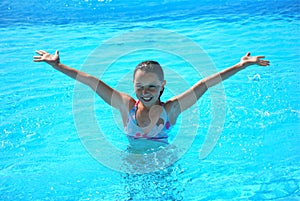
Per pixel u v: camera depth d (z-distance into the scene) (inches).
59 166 213.2
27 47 356.2
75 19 425.7
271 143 227.6
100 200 187.8
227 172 205.5
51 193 193.9
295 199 185.0
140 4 466.0
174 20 411.2
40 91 285.7
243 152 220.8
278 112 255.0
